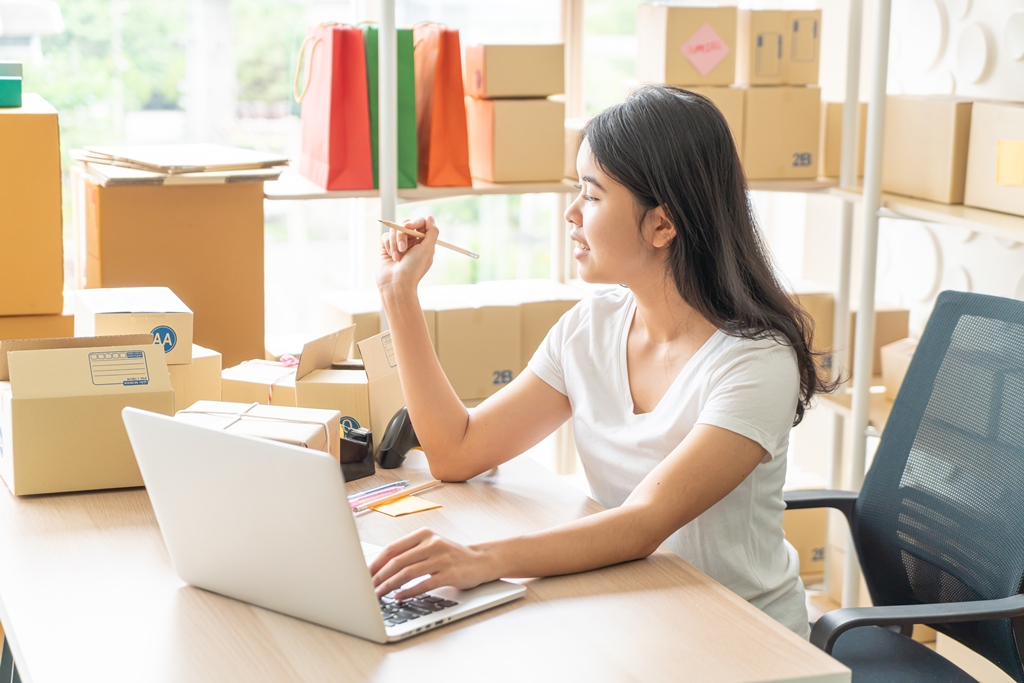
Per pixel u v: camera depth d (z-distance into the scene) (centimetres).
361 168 226
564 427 284
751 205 141
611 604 110
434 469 147
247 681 92
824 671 97
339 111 222
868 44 290
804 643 102
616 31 290
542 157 240
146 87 256
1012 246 238
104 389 137
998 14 238
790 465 296
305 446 131
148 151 221
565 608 108
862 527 160
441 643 100
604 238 136
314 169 234
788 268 311
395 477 150
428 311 242
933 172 226
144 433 104
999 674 220
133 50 253
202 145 234
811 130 253
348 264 284
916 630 243
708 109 135
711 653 99
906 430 157
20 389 134
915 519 153
